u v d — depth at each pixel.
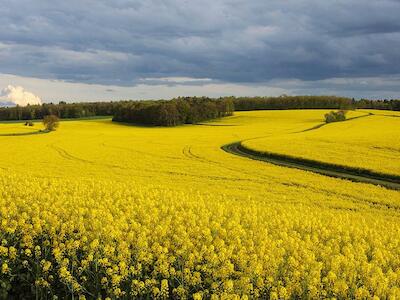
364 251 11.54
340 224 14.52
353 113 115.19
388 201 22.06
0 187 17.53
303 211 17.50
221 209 15.22
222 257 9.67
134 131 86.25
